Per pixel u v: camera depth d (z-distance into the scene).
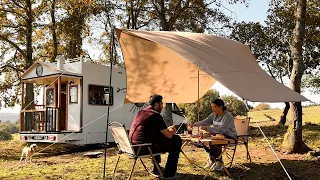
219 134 5.59
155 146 5.02
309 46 12.95
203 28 15.07
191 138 5.61
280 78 14.37
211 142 5.37
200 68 4.79
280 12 13.28
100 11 14.91
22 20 15.68
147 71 7.32
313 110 22.69
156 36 5.75
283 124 14.46
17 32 15.30
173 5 14.38
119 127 4.88
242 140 6.48
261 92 4.95
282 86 5.81
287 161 6.73
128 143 4.87
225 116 5.83
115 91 12.45
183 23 15.17
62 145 12.12
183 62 7.00
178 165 6.36
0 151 11.30
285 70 14.05
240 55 6.65
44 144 12.70
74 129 11.27
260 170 5.92
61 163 7.63
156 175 5.40
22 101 11.80
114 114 12.30
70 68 11.33
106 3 14.56
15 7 15.27
